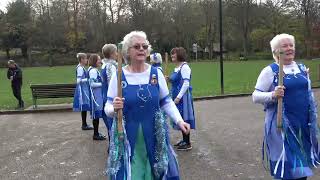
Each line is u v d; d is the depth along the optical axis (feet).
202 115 40.88
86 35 207.82
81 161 24.48
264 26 205.26
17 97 50.90
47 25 207.00
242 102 50.75
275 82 14.89
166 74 25.80
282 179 14.60
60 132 34.04
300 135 14.80
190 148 26.20
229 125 34.55
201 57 215.72
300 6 177.47
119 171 12.75
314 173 20.48
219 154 24.94
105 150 26.99
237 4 201.05
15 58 216.13
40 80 110.83
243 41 205.36
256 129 32.37
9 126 38.14
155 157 12.84
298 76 14.80
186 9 206.59
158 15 202.49
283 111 14.69
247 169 21.67
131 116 12.82
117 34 199.41
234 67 137.69
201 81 86.22
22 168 23.40
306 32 178.29
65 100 56.44
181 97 25.00
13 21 215.31
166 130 12.98
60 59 210.38
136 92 12.79
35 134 33.58
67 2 204.95
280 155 14.64
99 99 29.37
